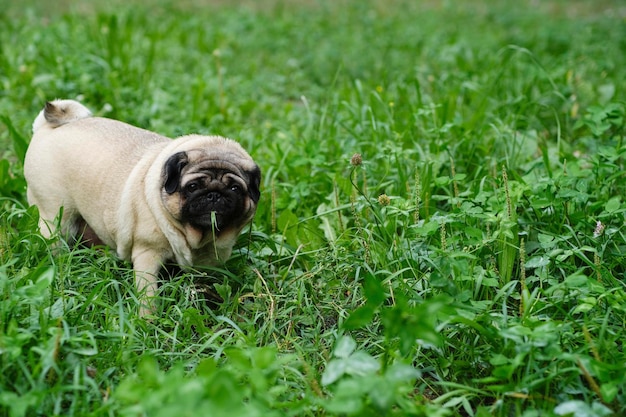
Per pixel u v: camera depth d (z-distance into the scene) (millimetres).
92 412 1660
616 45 3783
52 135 2127
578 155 2518
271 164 2414
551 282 1917
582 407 1628
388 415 1613
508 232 1924
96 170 2062
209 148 2002
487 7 5352
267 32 4125
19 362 1677
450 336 1841
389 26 4395
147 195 1981
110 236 2064
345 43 3943
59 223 2021
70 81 2830
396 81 3068
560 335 1776
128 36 3178
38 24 3742
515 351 1751
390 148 2320
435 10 5180
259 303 1962
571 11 5320
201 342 1878
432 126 2586
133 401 1583
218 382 1544
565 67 3109
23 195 2275
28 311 1791
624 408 1705
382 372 1712
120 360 1753
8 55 3047
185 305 1930
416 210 2035
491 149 2467
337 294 1984
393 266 2006
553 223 2080
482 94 2775
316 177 2354
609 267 1985
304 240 2154
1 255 1938
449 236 2062
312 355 1852
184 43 3723
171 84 3021
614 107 2402
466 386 1734
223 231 1994
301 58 3672
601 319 1835
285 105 2947
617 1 5633
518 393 1702
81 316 1819
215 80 3057
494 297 1921
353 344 1635
